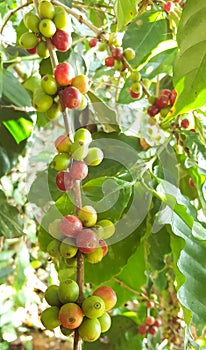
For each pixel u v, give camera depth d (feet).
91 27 1.42
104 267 1.35
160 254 1.40
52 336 4.06
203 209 1.31
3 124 1.32
